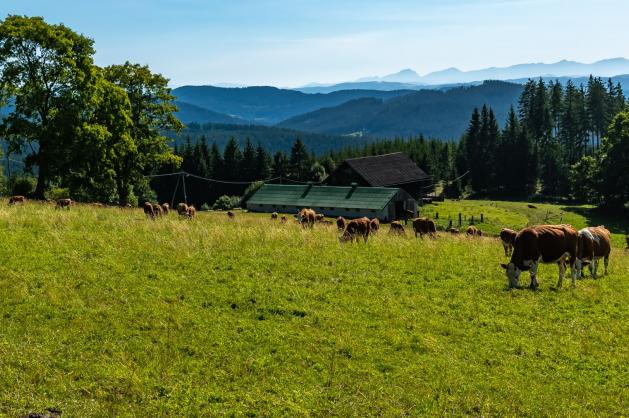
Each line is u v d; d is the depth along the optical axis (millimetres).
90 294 15898
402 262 21109
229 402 11352
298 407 11242
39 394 11164
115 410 10859
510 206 97500
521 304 16859
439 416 11156
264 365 12797
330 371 12648
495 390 12141
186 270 18516
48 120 45156
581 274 20594
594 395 12039
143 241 21609
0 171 65938
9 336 13242
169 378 12039
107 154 48719
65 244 20297
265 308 15789
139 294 16156
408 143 156625
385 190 75125
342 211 73812
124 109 50531
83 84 45469
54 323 14047
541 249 18359
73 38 46312
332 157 148500
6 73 43500
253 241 22812
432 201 103562
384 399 11656
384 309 16141
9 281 16219
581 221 83812
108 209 35844
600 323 15633
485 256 23328
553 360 13523
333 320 15273
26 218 24656
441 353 13703
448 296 17547
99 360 12523
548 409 11477
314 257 21016
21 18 44219
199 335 13922
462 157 135375
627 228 80375
